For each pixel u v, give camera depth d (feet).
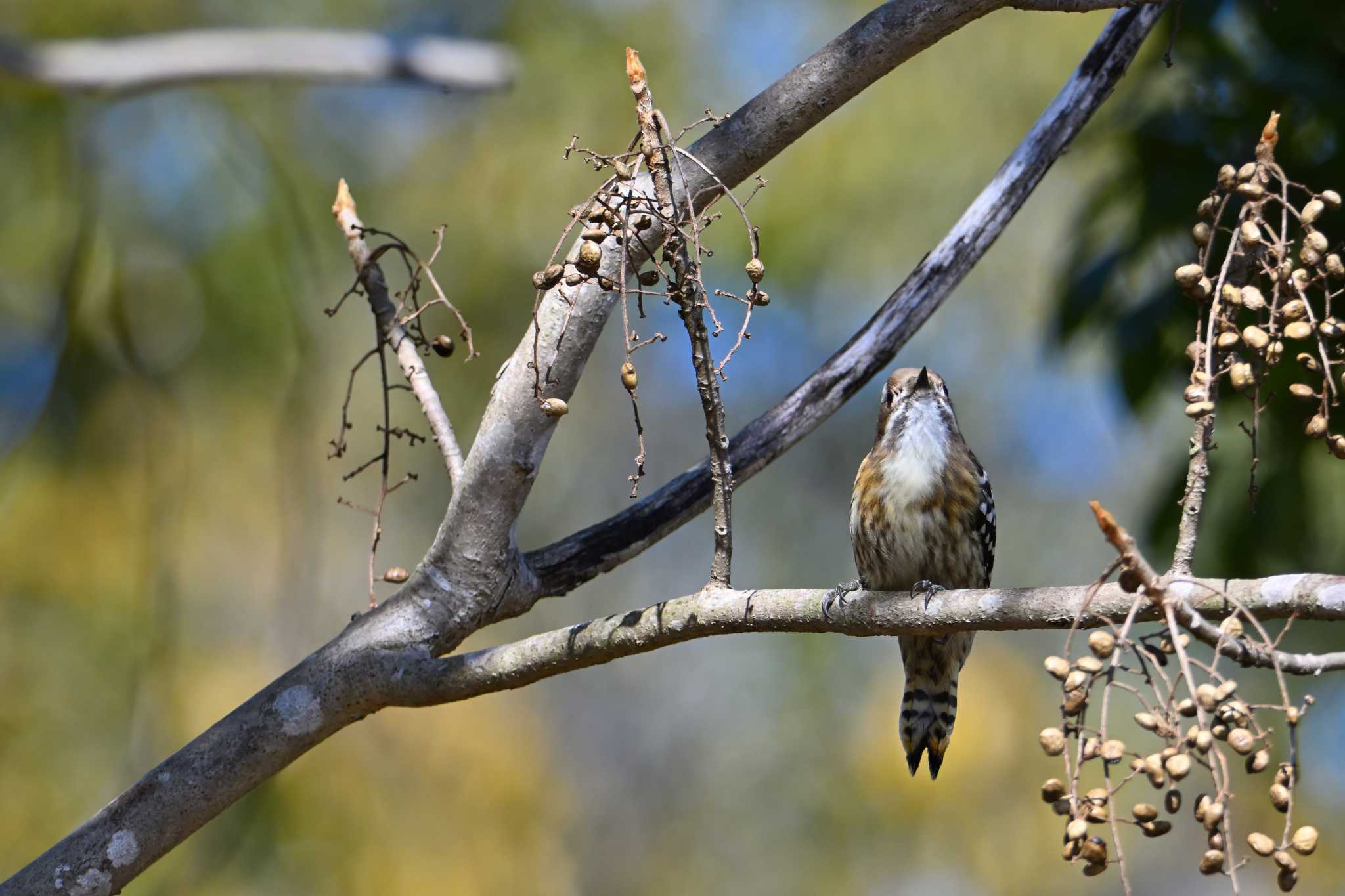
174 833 18.85
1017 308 50.60
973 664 48.55
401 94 50.88
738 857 57.82
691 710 67.21
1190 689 12.83
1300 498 25.53
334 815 37.47
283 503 31.68
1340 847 48.21
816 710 54.95
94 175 42.27
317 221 49.11
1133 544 13.38
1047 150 21.98
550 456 62.80
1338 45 24.52
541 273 16.52
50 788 36.09
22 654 37.04
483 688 18.74
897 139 45.37
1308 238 15.16
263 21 48.67
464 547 19.39
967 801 46.52
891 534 25.18
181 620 38.78
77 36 45.39
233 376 43.83
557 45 49.65
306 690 19.13
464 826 39.65
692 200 18.25
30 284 42.75
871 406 58.44
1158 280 25.59
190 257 44.32
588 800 66.28
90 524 38.17
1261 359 15.99
